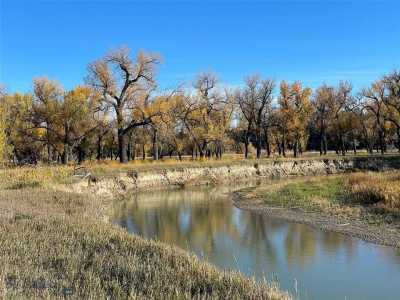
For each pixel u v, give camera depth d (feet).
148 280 32.68
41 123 167.32
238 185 156.66
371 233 66.44
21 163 170.60
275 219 82.94
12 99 167.73
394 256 54.44
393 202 82.02
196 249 60.23
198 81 205.77
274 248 60.13
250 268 50.29
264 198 109.19
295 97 236.84
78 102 158.61
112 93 163.84
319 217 81.20
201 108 203.51
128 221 83.41
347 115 260.42
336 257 54.54
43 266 35.94
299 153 279.08
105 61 161.99
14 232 46.70
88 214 68.23
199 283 32.53
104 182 127.13
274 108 244.83
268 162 196.75
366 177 121.39
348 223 74.23
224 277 33.91
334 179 135.13
